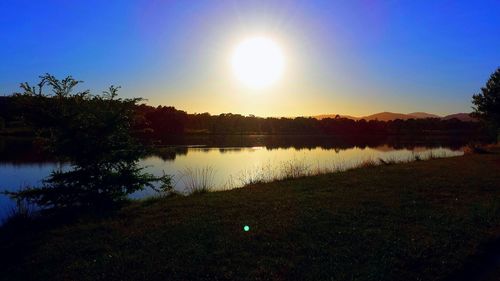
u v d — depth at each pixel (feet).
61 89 32.65
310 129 362.33
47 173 70.90
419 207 29.14
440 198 32.60
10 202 41.88
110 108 33.76
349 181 42.60
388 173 49.34
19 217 29.84
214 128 349.00
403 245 20.45
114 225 25.08
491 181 41.57
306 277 16.67
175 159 103.19
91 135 32.30
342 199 32.35
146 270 17.56
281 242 21.08
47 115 31.40
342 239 21.49
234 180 60.80
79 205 32.35
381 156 102.58
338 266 17.75
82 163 32.24
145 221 26.09
